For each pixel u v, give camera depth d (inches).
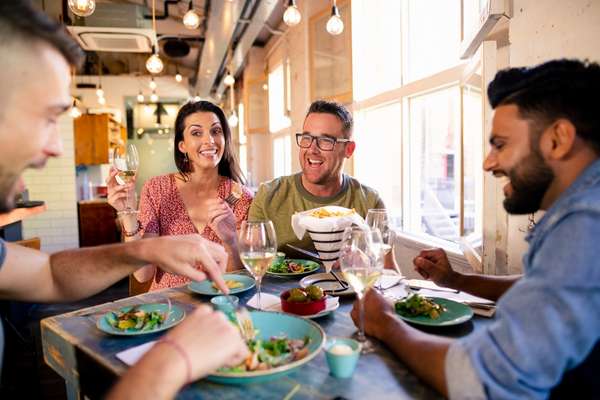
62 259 43.9
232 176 94.2
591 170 27.7
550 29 56.6
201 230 85.1
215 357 27.3
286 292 46.9
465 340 29.6
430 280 54.1
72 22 185.0
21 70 26.3
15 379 96.4
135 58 377.4
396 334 35.6
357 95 147.4
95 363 35.9
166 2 235.8
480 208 79.5
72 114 210.4
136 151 75.0
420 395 29.8
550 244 26.8
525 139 29.7
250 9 181.2
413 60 124.5
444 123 129.5
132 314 43.8
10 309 129.2
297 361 31.0
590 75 28.2
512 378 25.8
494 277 47.8
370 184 150.9
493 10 63.4
